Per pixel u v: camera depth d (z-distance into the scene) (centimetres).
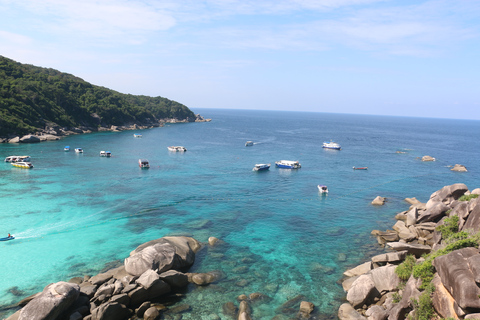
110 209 5394
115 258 3706
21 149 11094
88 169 8500
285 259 3766
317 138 19450
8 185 6612
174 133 19738
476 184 7994
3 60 17138
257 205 5888
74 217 4981
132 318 2620
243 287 3141
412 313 2269
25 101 14662
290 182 7850
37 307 2366
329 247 4131
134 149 12550
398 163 10938
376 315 2533
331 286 3194
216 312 2736
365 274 3092
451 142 19425
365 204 6131
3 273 3322
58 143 13100
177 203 5822
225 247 4050
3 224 4622
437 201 4919
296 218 5234
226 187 7138
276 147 14588
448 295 2033
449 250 2417
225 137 18400
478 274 1802
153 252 3234
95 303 2655
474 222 3020
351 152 13462
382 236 4378
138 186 6950
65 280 3206
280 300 2934
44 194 6094
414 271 2459
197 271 3425
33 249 3888
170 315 2667
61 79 19688
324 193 6856
